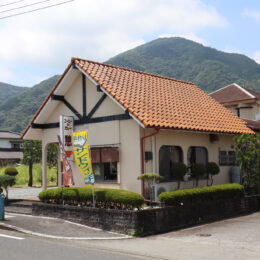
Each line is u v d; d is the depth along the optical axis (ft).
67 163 41.37
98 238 31.04
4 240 29.73
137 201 32.81
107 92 40.96
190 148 47.19
